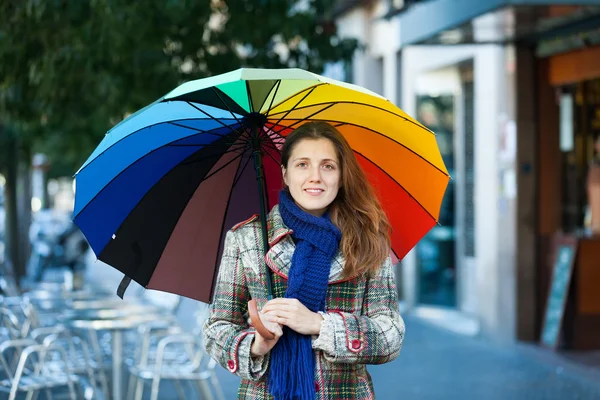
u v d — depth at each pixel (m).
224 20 8.23
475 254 11.80
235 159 3.41
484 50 11.01
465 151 12.84
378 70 14.57
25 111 8.75
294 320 2.79
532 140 10.35
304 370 2.82
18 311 9.49
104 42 7.35
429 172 3.27
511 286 10.53
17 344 6.61
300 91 3.10
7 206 15.91
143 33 7.11
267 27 8.00
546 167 10.41
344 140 3.04
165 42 7.75
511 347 10.34
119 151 3.18
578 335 9.98
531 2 7.52
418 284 13.72
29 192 19.95
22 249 18.64
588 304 9.98
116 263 3.27
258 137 3.28
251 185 3.45
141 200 3.30
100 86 7.64
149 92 7.93
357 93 2.94
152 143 3.26
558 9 7.87
